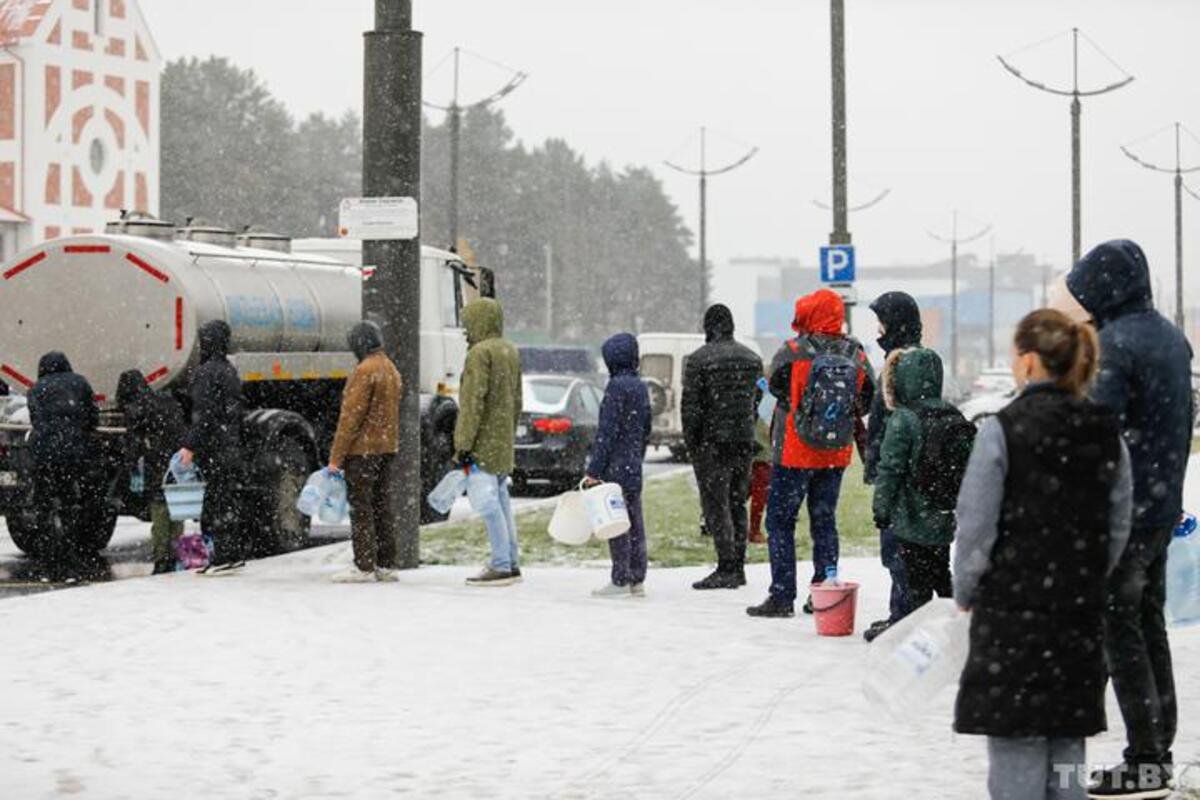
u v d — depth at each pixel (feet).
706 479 54.49
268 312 70.64
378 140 61.31
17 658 42.39
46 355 64.13
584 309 495.82
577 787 29.94
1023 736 22.36
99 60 259.19
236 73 409.90
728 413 53.98
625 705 36.76
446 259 87.51
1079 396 23.06
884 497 40.27
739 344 54.44
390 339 61.41
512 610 50.14
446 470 82.94
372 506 57.26
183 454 59.00
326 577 58.44
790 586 48.70
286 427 68.90
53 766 31.73
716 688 38.37
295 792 29.84
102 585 56.13
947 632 24.71
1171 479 28.35
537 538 71.51
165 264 66.59
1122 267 28.63
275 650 43.47
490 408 55.47
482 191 443.73
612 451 52.75
